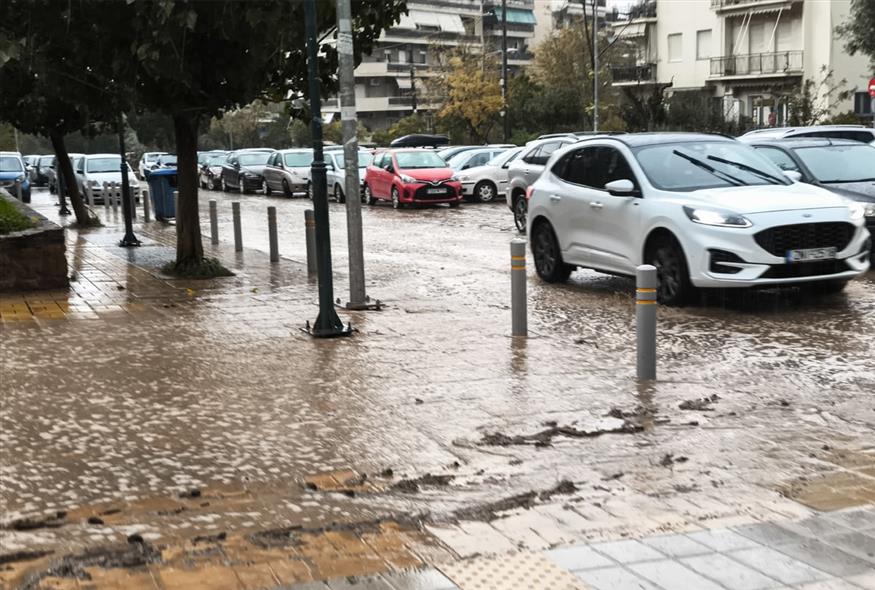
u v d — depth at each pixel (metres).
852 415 6.96
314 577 4.25
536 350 9.29
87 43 13.56
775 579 4.18
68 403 7.38
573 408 7.21
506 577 4.23
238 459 6.08
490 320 10.98
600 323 10.73
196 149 14.77
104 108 15.05
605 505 5.22
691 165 12.15
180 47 12.91
